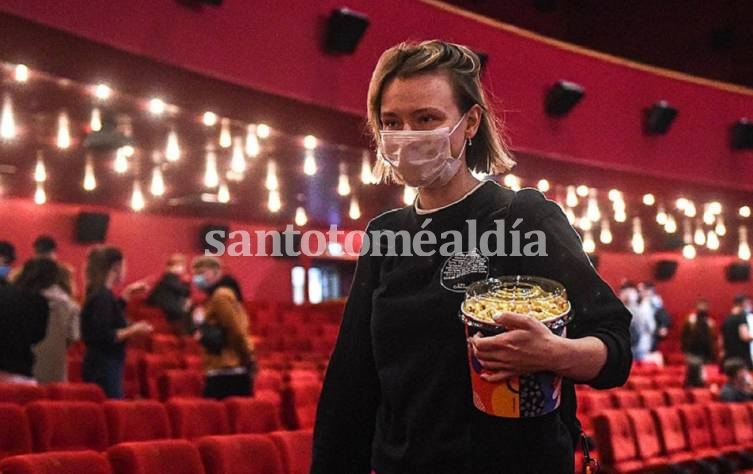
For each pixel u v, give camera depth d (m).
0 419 4.31
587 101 13.46
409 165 1.68
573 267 1.65
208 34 8.59
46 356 6.58
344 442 1.83
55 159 13.16
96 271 6.55
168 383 7.38
